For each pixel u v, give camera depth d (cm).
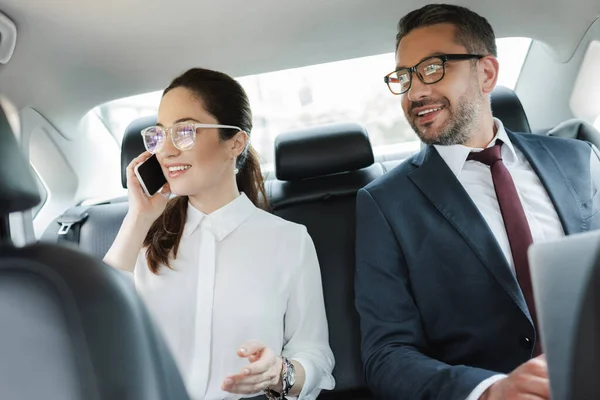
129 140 221
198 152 170
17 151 67
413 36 177
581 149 185
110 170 268
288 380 155
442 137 175
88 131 253
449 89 173
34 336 58
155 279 175
